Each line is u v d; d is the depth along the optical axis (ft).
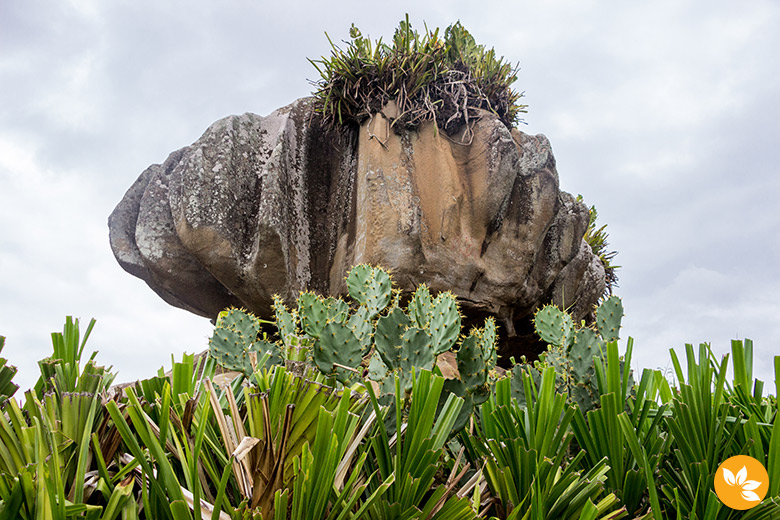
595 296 24.20
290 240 18.20
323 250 19.15
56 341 5.98
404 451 5.09
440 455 5.45
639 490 5.80
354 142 20.25
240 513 4.06
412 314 8.20
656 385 7.97
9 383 5.24
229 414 5.60
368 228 17.10
